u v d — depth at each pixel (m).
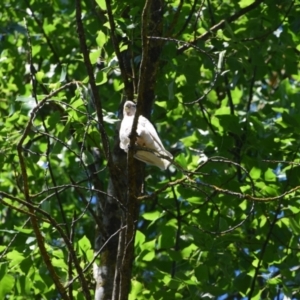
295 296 11.50
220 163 11.09
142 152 9.77
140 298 10.56
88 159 9.56
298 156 11.63
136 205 8.48
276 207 11.27
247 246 11.34
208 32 11.69
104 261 9.61
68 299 8.16
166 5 11.49
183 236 11.93
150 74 10.31
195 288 10.28
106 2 9.04
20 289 10.02
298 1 13.22
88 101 9.73
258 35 12.34
